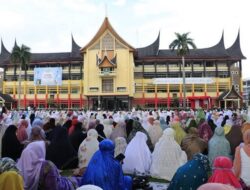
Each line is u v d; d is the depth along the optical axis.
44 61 80.75
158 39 88.56
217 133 10.73
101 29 73.25
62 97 79.38
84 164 10.52
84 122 17.42
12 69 83.12
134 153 10.73
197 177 5.80
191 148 6.90
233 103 72.81
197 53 86.25
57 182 6.15
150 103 77.69
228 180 5.46
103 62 72.81
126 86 73.00
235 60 79.31
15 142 10.62
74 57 82.62
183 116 26.59
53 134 11.26
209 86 77.88
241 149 7.14
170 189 5.99
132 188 8.45
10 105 78.62
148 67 79.81
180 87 77.50
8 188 5.13
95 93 73.75
